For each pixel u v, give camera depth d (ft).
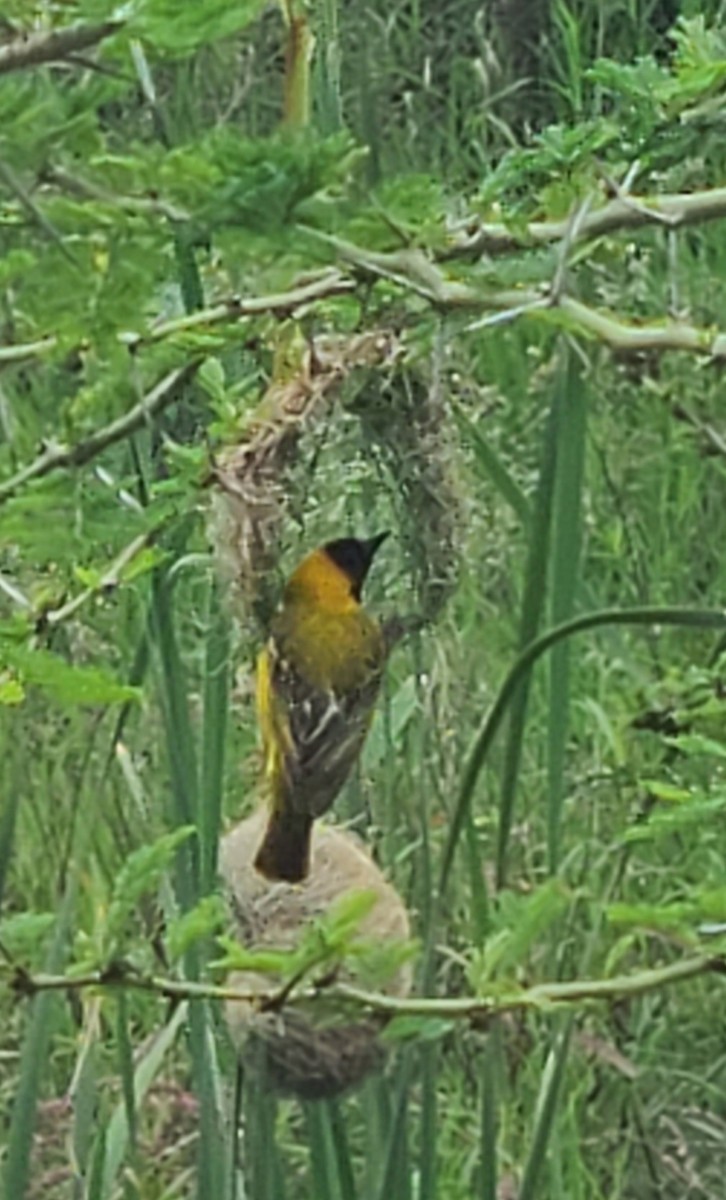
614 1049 21.84
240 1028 14.52
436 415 14.78
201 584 18.37
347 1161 14.99
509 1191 21.26
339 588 14.66
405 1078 14.79
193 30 8.53
